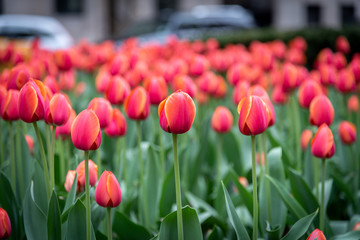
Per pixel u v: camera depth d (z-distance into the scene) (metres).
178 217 1.91
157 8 27.12
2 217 1.97
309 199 2.48
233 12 15.73
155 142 4.02
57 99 2.05
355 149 3.77
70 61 3.94
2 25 12.89
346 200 3.38
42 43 12.62
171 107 1.83
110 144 3.82
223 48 9.98
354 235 2.32
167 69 3.69
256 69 4.19
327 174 3.05
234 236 2.77
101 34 26.53
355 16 28.73
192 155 3.48
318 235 1.96
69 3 26.31
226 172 3.55
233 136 3.57
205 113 4.90
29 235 2.05
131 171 3.18
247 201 2.59
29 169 2.69
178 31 14.11
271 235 2.43
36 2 25.83
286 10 28.38
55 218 1.98
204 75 3.77
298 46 6.61
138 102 2.49
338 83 3.66
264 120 1.96
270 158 2.70
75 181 2.17
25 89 2.02
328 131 2.26
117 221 2.45
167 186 2.79
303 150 3.52
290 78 3.40
